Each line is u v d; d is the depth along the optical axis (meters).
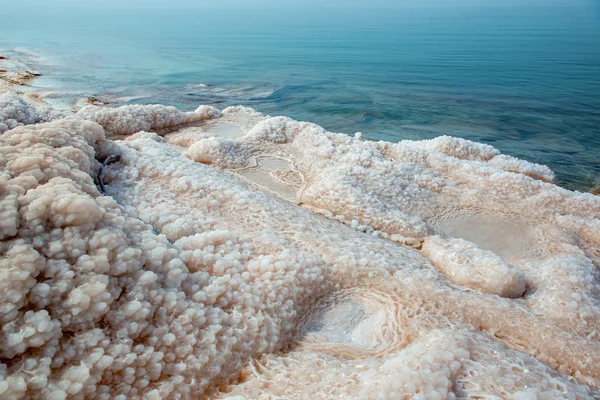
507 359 2.31
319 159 5.96
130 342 2.11
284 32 71.19
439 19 132.75
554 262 3.62
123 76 21.50
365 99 18.14
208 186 4.21
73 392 1.81
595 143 12.25
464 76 26.12
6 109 5.42
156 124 7.19
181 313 2.37
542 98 19.58
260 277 2.96
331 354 2.55
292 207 4.47
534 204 5.00
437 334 2.48
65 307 2.04
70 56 29.16
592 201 5.00
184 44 45.03
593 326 2.89
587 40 53.12
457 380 2.09
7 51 29.62
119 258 2.35
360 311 3.01
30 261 2.04
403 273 3.28
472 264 3.54
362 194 4.70
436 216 4.82
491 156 6.72
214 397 2.16
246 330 2.47
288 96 18.16
